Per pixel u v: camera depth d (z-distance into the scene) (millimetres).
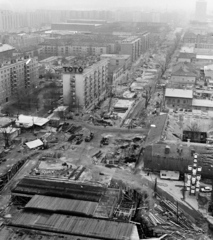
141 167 140625
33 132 175750
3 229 96812
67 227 96938
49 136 170625
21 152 153875
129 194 120062
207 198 120000
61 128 181750
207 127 170500
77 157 149875
